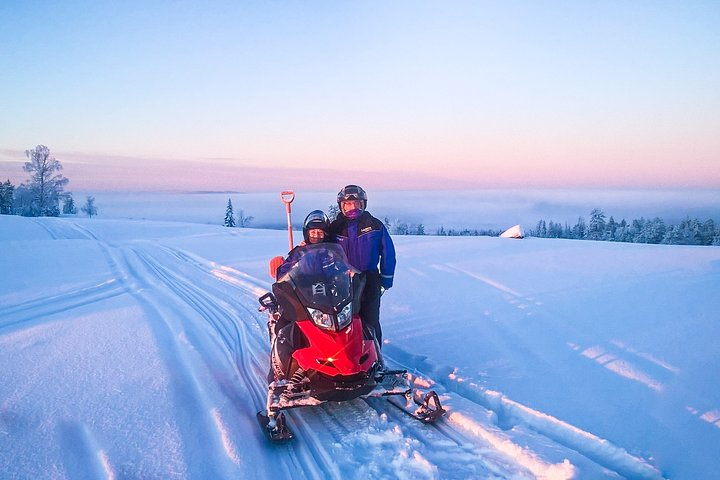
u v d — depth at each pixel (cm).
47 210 6794
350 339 399
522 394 443
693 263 1104
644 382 459
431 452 363
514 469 335
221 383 507
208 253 1620
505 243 1691
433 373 515
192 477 337
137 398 462
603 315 687
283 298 429
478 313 731
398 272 1114
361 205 516
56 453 363
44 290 1014
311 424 420
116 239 2341
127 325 727
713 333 585
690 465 330
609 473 321
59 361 564
